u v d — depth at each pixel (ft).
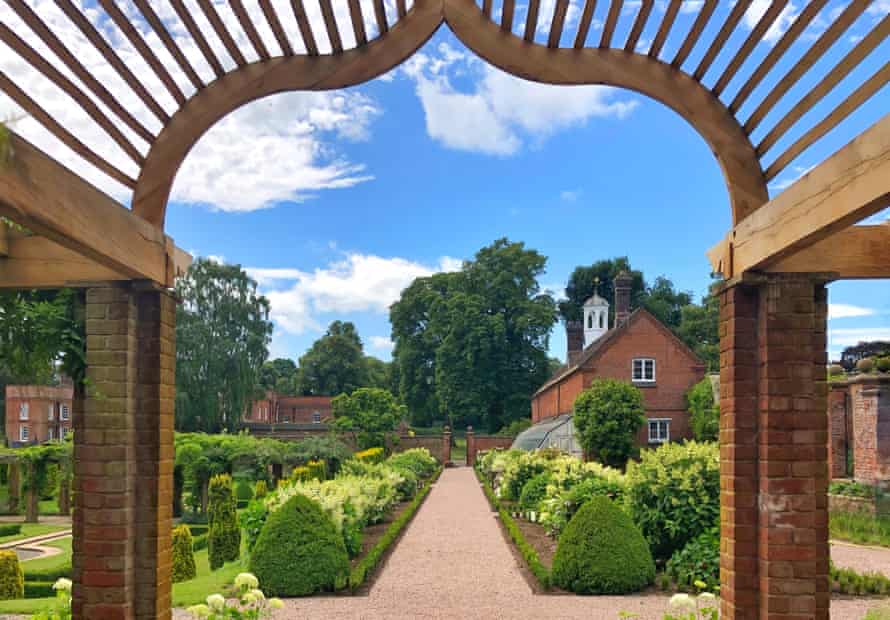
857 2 10.60
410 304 173.37
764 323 14.78
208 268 138.72
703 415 92.63
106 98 12.88
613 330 107.65
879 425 49.37
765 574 14.48
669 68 14.73
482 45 14.40
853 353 68.44
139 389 15.02
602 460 89.35
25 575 40.09
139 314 15.08
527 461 64.18
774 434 14.60
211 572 39.60
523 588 29.35
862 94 11.25
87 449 14.62
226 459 70.69
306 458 79.87
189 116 14.74
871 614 21.76
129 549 14.60
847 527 44.42
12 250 14.46
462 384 157.79
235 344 136.77
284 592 28.17
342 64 14.51
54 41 11.07
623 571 27.76
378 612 25.55
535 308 160.15
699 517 29.12
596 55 14.55
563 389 115.96
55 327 14.43
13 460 74.13
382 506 51.52
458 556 37.35
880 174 9.64
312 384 226.58
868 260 14.44
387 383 210.18
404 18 14.42
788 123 13.46
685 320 171.12
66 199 10.82
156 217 14.87
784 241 12.53
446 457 145.69
